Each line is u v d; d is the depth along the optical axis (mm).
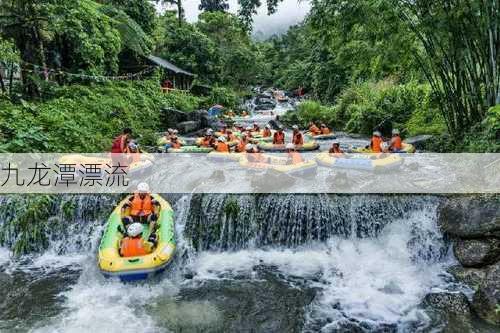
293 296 6414
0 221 8508
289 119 25859
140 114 18234
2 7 14039
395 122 18016
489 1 8203
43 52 15703
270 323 5727
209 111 26797
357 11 9164
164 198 9000
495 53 8734
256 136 17906
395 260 7477
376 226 8125
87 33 17172
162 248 6895
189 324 5707
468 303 5844
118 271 6480
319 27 10312
